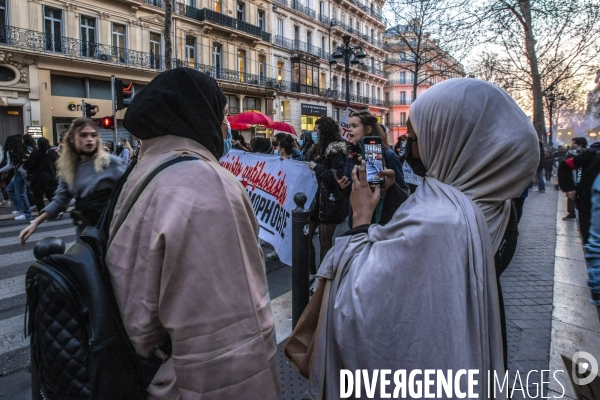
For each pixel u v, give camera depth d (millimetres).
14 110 18703
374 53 48000
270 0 31375
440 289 975
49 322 908
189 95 1072
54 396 918
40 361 933
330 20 38875
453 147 1143
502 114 1117
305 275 3088
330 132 3871
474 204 1067
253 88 29812
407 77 55938
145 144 1105
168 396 916
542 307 3686
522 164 1089
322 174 3678
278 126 16922
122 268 942
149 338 929
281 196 4539
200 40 26156
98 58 20812
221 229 913
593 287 1819
